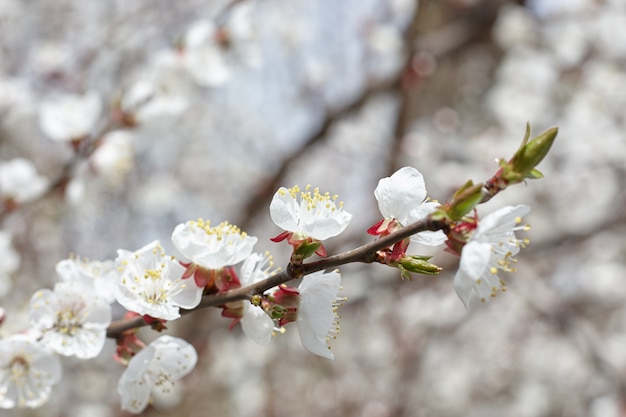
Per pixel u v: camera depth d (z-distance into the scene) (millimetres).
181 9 6648
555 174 6555
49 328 2115
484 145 6781
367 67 6688
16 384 2117
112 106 3768
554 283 7281
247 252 1888
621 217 6562
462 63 8125
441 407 7238
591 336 5648
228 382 6863
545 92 6648
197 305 1895
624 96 6387
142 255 1943
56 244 6355
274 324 1942
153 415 6066
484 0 7051
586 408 6301
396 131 6852
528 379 7316
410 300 7445
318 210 1847
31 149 5848
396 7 6641
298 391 7480
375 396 7215
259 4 6754
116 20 6703
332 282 1870
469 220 1717
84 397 6105
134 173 6797
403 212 1825
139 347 2109
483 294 1791
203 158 7441
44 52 5750
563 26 6629
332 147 7422
